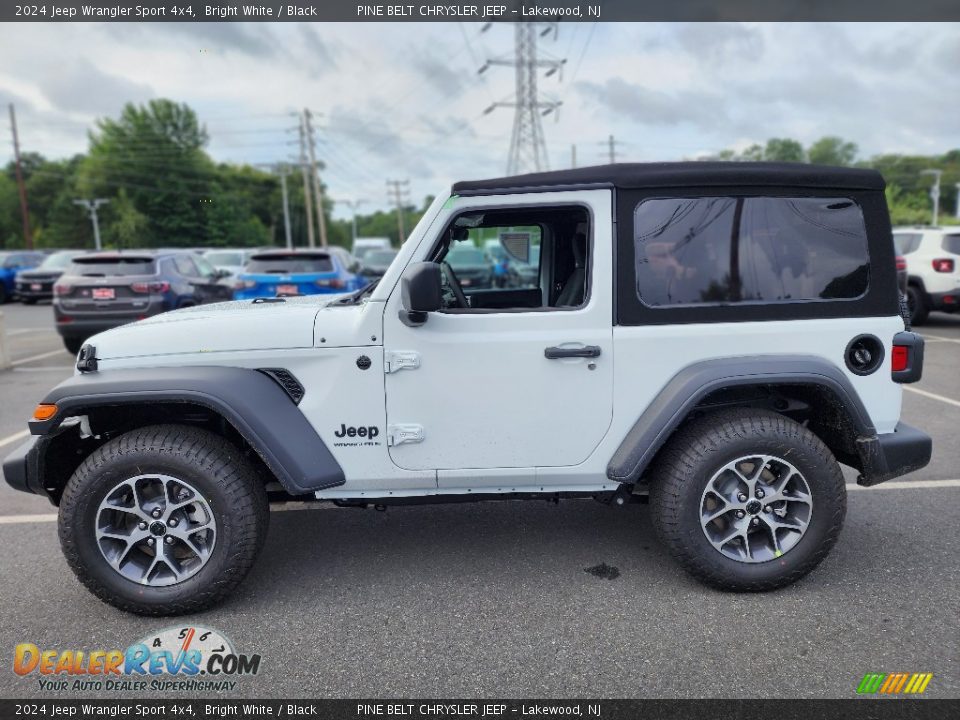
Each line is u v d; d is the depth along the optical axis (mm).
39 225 70500
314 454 2947
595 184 2932
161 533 2924
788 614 2908
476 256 10289
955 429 5617
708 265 2977
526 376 2969
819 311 3006
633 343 2955
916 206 76438
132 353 2951
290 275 10180
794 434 2932
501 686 2498
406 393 2965
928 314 11062
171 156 63469
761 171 2939
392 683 2531
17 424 6426
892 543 3549
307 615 2994
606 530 3838
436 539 3770
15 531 3953
